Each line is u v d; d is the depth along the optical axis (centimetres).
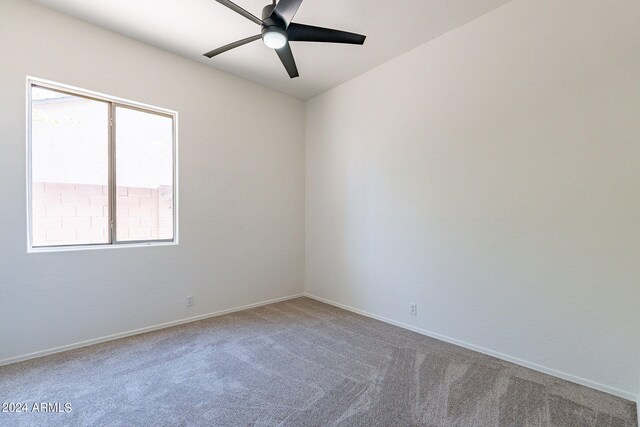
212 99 346
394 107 325
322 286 416
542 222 226
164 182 323
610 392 198
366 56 321
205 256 342
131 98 290
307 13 253
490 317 254
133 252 292
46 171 258
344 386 207
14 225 234
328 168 407
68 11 251
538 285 228
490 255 253
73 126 271
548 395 197
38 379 212
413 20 262
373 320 339
